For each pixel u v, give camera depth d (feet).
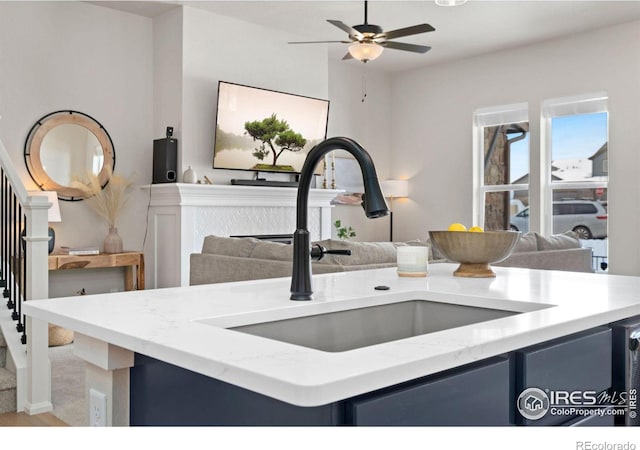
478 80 24.73
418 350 2.95
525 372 3.58
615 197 20.83
